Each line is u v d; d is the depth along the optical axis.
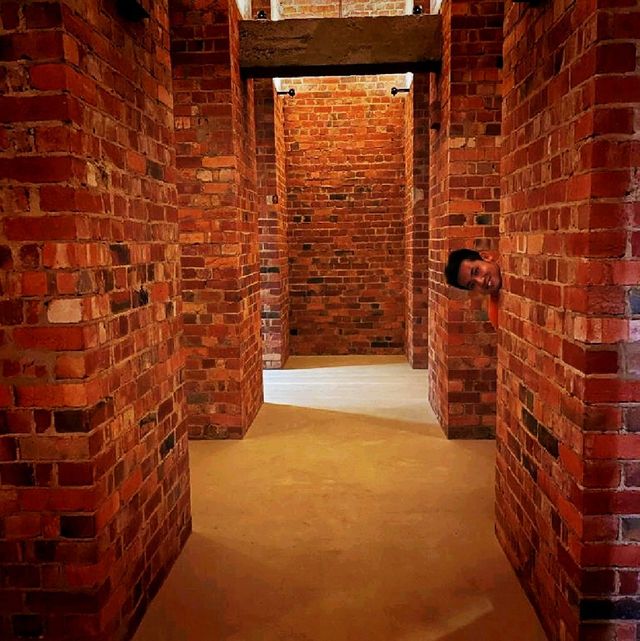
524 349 2.24
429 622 2.15
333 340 7.53
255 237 4.89
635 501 1.69
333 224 7.37
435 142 4.62
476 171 3.98
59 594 1.80
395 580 2.42
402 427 4.48
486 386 4.15
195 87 4.04
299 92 7.17
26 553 1.79
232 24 4.11
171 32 4.00
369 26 4.31
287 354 7.31
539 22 2.01
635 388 1.66
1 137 1.64
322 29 4.32
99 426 1.80
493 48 3.88
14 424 1.74
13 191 1.65
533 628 2.11
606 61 1.56
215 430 4.27
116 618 1.94
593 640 1.75
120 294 1.98
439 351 4.55
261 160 6.38
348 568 2.51
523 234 2.22
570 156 1.75
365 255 7.39
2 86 1.63
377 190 7.29
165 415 2.45
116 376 1.94
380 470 3.62
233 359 4.21
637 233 1.61
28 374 1.72
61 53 1.61
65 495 1.76
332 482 3.45
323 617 2.18
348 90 7.15
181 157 4.09
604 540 1.71
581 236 1.67
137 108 2.15
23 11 1.61
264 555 2.63
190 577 2.45
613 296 1.63
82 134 1.71
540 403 2.07
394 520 2.95
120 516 1.97
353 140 7.23
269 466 3.72
